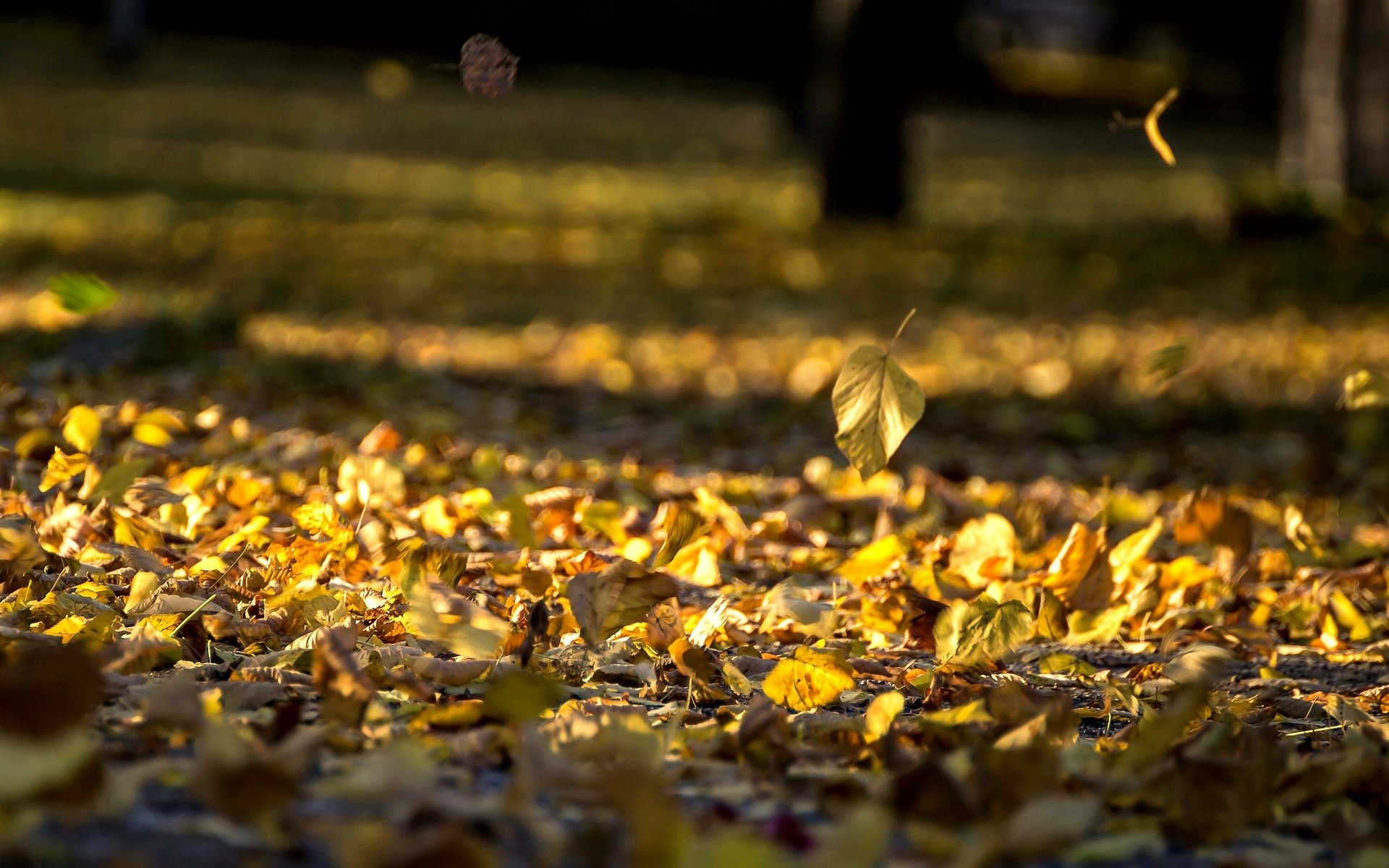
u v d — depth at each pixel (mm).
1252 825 2518
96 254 15938
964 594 4438
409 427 7430
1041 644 4199
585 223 20797
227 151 26547
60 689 2041
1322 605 4508
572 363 11727
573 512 5133
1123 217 23766
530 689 2646
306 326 12375
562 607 3916
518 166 27734
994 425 9688
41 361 8211
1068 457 8578
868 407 3402
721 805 2279
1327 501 6676
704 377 11484
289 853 2074
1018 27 50406
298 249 17469
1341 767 2633
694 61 44094
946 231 20828
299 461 5926
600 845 2092
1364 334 14164
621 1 43500
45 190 20641
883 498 6098
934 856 2160
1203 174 32875
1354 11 19984
